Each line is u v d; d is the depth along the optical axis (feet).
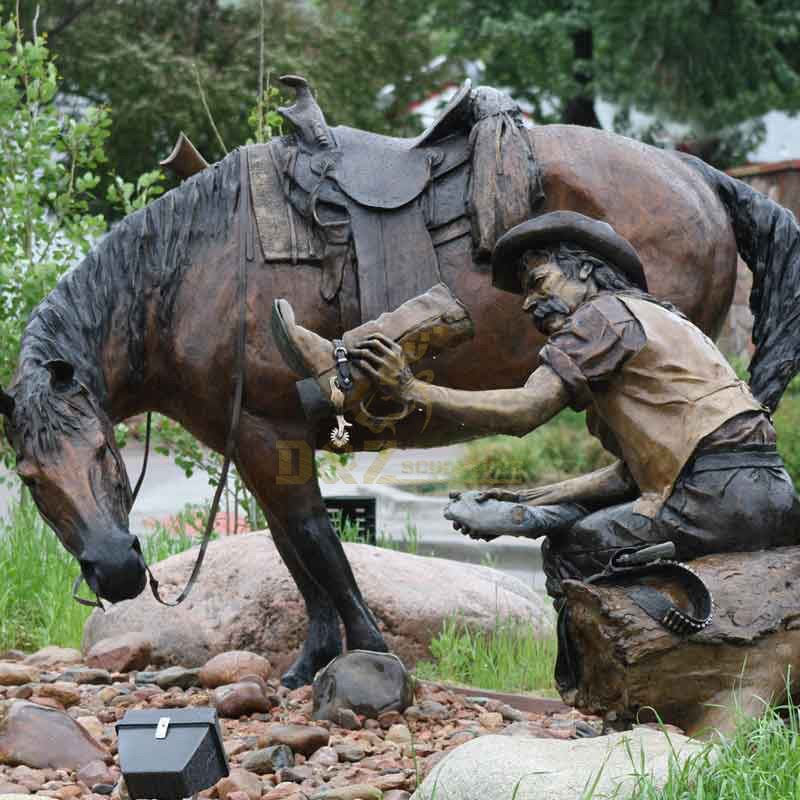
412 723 25.70
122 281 26.43
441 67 139.23
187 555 34.35
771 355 26.53
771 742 18.35
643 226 26.63
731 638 18.99
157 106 120.88
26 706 23.80
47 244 43.93
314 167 26.68
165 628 32.09
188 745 16.97
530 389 19.75
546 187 26.76
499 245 21.01
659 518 20.02
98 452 23.94
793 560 19.77
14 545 39.63
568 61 113.19
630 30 101.09
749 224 27.40
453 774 18.12
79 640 35.60
